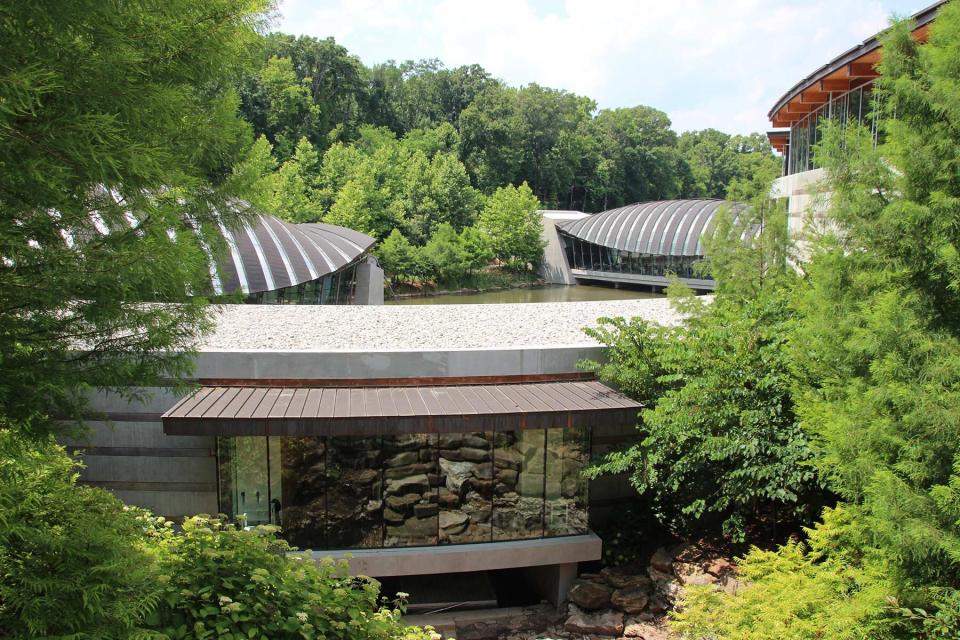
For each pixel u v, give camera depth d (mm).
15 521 5062
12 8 4074
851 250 8500
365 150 86750
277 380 13070
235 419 11102
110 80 4695
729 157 130750
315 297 29188
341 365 13180
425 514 12906
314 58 94375
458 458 12930
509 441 13094
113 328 5574
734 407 11336
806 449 10594
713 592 9344
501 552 13008
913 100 7105
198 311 6164
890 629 7281
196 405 11711
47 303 4852
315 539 12578
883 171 8016
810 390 9977
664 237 58375
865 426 7711
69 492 6035
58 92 4508
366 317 18625
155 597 5430
